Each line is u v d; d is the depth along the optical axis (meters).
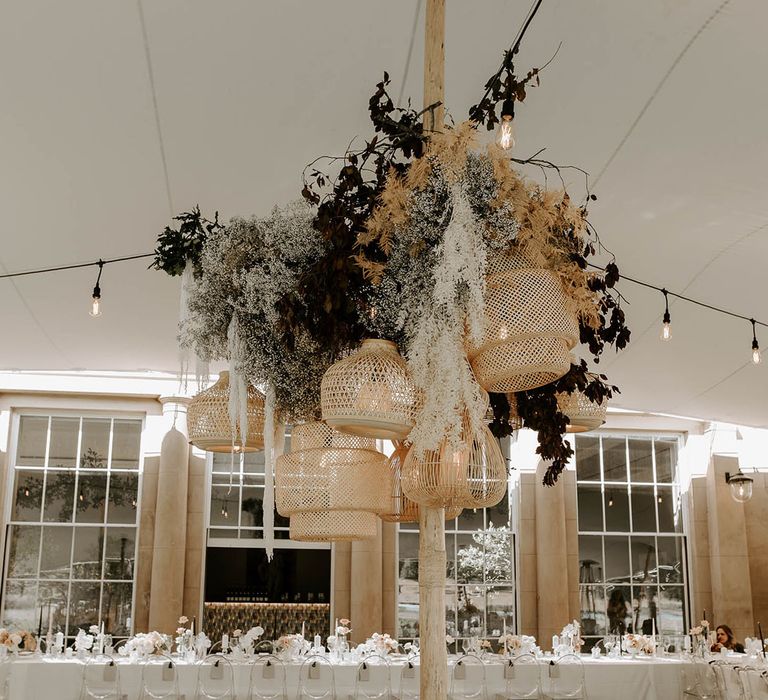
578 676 8.80
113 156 5.38
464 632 13.01
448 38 4.45
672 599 13.67
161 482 12.37
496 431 3.23
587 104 4.88
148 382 12.77
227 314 3.36
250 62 4.55
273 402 3.27
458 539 13.30
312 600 12.77
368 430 2.90
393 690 8.41
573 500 13.50
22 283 7.28
